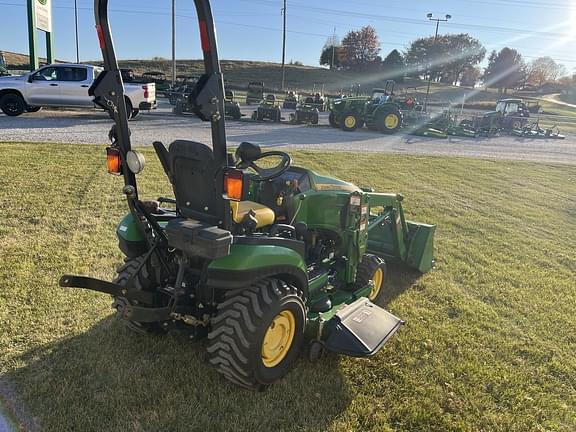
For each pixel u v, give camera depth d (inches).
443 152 613.9
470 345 144.3
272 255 110.7
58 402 107.0
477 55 3472.0
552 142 933.2
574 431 111.3
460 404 116.8
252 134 624.1
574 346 149.1
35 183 285.9
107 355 124.6
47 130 504.4
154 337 133.4
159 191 290.4
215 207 103.7
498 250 241.3
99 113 716.0
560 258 235.0
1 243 193.6
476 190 388.8
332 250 153.7
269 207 134.9
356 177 393.7
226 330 106.3
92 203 256.7
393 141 696.4
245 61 3430.1
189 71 2746.1
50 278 165.6
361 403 113.8
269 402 111.6
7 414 102.7
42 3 790.5
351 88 2405.3
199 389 114.1
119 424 101.8
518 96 2974.9
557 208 346.3
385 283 189.0
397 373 126.0
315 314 131.0
